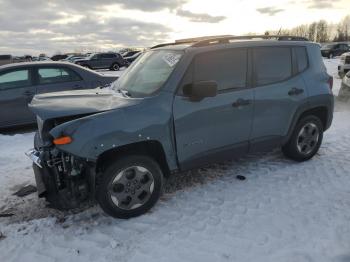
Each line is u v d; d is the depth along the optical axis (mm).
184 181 4516
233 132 4129
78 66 7836
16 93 7164
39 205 4043
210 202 3941
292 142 4844
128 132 3391
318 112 5078
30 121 7398
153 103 3596
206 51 3924
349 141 5996
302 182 4379
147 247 3166
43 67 7449
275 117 4453
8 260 3064
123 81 4449
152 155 3801
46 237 3385
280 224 3441
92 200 4055
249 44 4254
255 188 4254
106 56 31672
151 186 3693
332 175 4566
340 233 3246
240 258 2961
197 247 3133
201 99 3809
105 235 3381
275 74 4465
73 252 3143
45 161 3445
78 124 3236
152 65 4203
